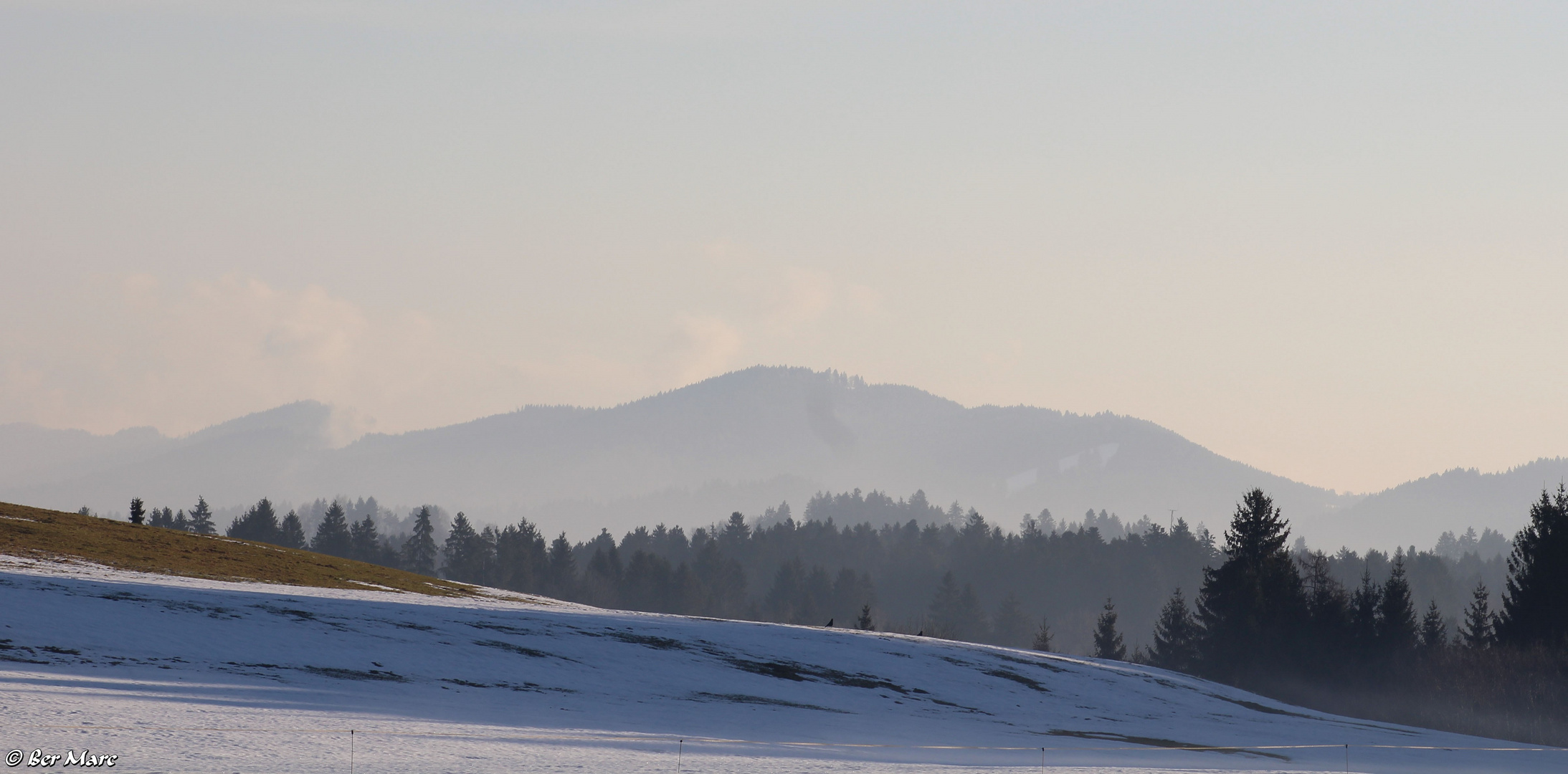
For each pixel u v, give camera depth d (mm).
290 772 41750
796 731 71250
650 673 91562
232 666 70688
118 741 44125
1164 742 85062
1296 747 88188
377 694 67500
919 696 100125
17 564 111250
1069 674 128875
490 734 55500
